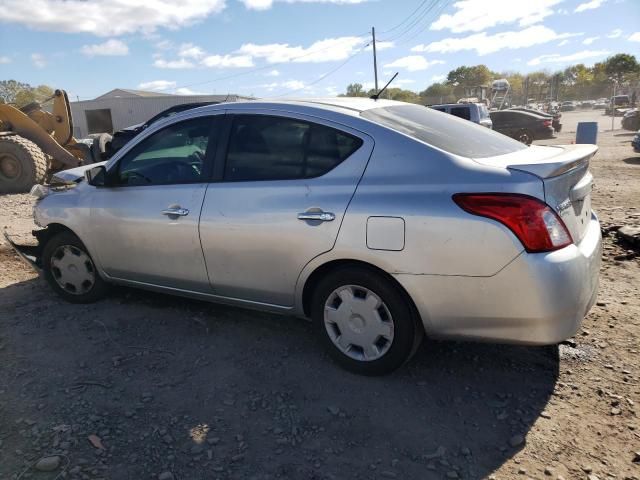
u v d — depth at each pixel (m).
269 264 3.21
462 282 2.64
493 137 3.39
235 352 3.46
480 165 2.69
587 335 3.47
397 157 2.86
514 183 2.54
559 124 25.31
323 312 3.15
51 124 12.95
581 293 2.60
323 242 2.96
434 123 3.31
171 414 2.79
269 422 2.71
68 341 3.67
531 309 2.54
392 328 2.92
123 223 3.81
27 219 8.23
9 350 3.55
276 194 3.14
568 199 2.74
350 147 3.00
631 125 23.16
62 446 2.53
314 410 2.80
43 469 2.37
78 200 4.10
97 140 12.47
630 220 6.34
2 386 3.10
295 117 3.21
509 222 2.52
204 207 3.41
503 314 2.61
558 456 2.39
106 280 4.16
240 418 2.75
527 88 75.12
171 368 3.28
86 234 4.05
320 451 2.49
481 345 3.44
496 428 2.61
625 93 66.62
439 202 2.66
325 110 3.16
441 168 2.74
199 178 3.52
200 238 3.44
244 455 2.47
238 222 3.26
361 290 3.00
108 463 2.42
